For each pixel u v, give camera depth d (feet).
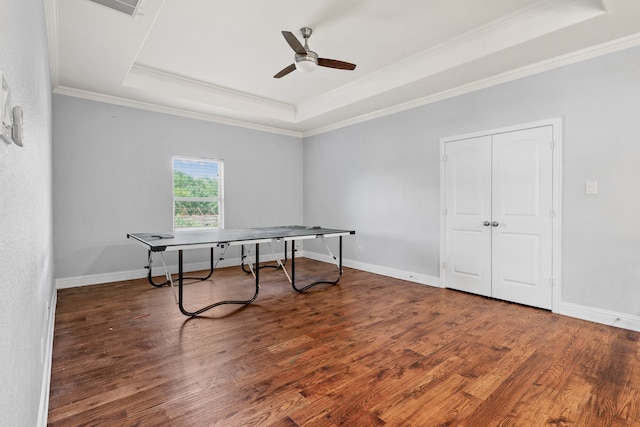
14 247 2.72
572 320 9.91
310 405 5.81
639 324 9.00
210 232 13.78
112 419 5.37
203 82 14.64
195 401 5.89
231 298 12.21
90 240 13.94
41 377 5.05
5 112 2.21
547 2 8.72
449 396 6.09
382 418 5.47
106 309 10.85
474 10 9.12
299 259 20.80
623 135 9.22
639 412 5.61
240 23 9.75
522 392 6.22
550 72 10.57
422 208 14.48
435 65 11.62
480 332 9.04
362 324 9.62
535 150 10.94
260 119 17.90
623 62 9.20
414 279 14.84
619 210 9.32
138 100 14.70
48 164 9.07
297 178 21.30
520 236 11.38
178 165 16.56
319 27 9.99
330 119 17.89
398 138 15.43
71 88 13.16
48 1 7.52
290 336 8.77
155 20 8.87
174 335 8.79
